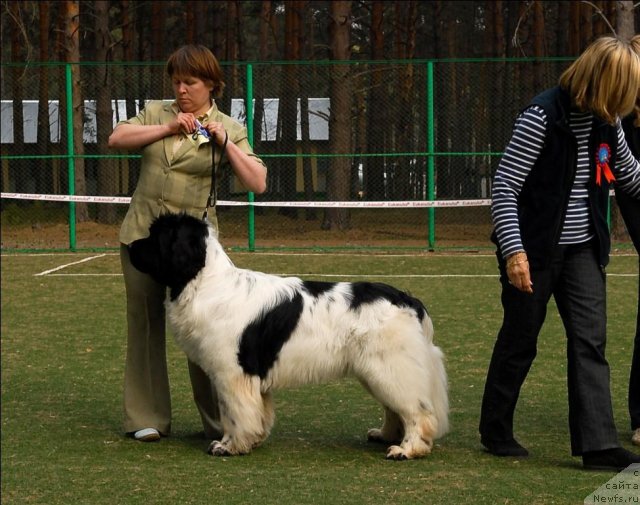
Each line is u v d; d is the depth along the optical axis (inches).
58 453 224.2
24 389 296.4
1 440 237.0
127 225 231.9
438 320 411.5
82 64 641.0
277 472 205.6
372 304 213.8
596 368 201.0
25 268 585.9
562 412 259.1
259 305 212.4
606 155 198.5
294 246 685.3
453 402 273.7
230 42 1147.9
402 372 211.3
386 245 703.1
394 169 852.6
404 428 218.5
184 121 224.1
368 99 1064.2
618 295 470.3
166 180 227.3
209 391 235.9
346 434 240.1
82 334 387.9
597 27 928.3
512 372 213.2
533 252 199.9
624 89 186.1
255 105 877.8
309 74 1117.7
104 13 879.7
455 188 875.4
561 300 204.5
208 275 213.2
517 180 198.4
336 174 770.2
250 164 228.1
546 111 194.9
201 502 184.2
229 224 789.9
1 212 782.5
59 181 836.6
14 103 929.5
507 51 1219.2
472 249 671.1
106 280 536.1
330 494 188.5
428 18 1475.1
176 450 226.7
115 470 208.7
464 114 996.6
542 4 1083.3
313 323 212.5
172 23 1423.5
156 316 237.5
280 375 214.5
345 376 218.5
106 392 292.8
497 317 417.7
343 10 785.6
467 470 205.0
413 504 180.9
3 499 188.2
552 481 194.7
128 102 1021.2
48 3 970.7
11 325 409.1
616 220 674.2
